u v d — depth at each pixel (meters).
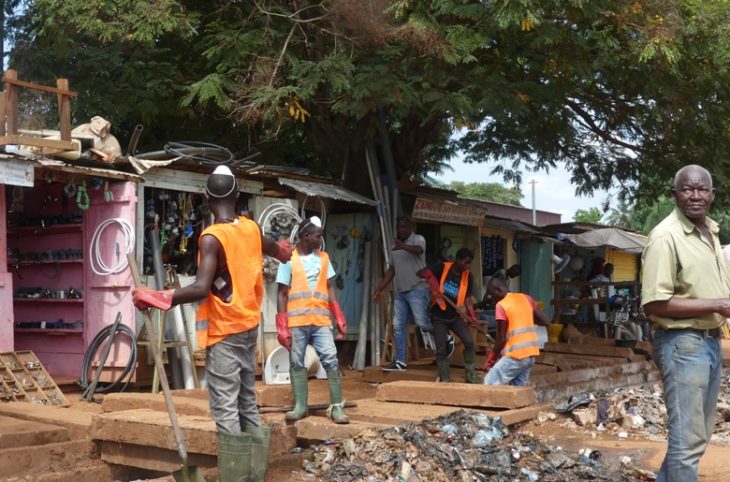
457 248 16.45
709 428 4.83
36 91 9.82
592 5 11.11
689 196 4.64
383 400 8.45
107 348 9.77
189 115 14.13
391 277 11.62
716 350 4.75
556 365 12.25
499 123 16.44
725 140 14.61
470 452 6.27
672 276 4.64
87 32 11.49
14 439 6.27
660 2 11.54
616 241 20.34
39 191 11.18
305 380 6.89
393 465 5.91
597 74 13.91
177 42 13.76
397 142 15.11
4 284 9.27
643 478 6.04
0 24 13.99
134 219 10.16
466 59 10.90
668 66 12.09
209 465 5.79
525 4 10.29
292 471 5.90
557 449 6.72
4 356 9.15
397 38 11.02
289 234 12.28
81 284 10.70
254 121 11.82
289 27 12.38
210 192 4.98
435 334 10.28
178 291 4.65
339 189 13.18
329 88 12.65
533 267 19.64
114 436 6.15
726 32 11.84
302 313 6.85
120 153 10.25
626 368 12.98
